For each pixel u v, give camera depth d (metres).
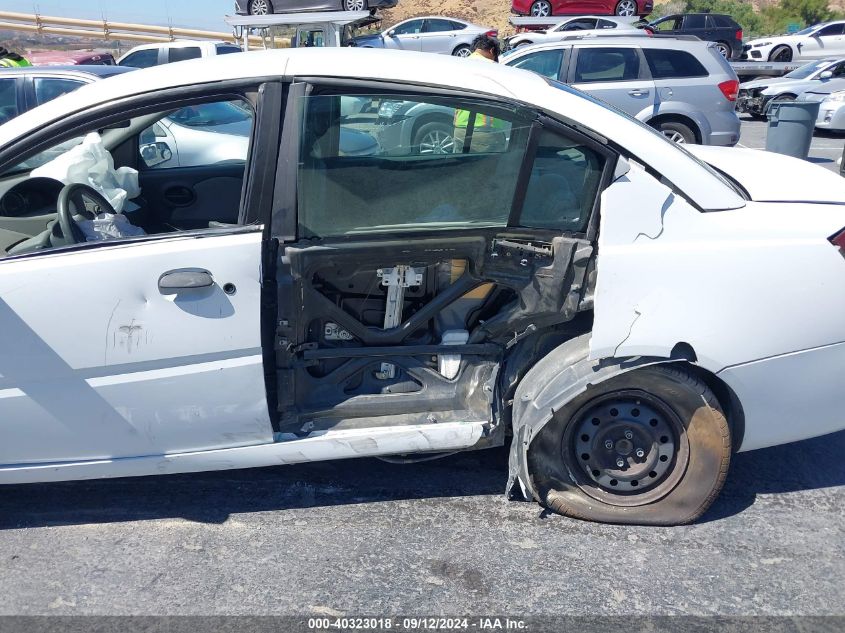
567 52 10.25
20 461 2.90
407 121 2.76
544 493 3.08
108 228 3.14
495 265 2.86
